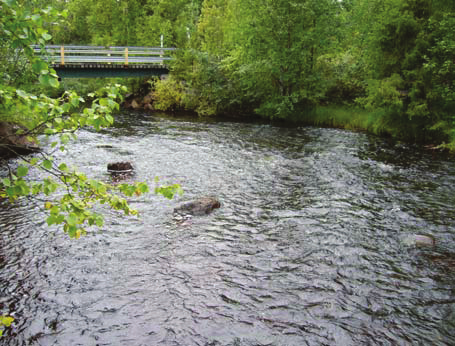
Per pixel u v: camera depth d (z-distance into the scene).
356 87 25.88
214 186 11.01
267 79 24.78
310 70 24.05
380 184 11.52
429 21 16.11
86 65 26.30
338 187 11.17
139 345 4.83
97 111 3.09
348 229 8.33
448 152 15.81
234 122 23.98
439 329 5.26
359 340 5.02
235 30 24.77
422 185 11.47
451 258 7.13
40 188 3.06
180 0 36.03
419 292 6.08
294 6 21.64
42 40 2.55
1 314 5.31
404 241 7.79
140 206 9.25
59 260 6.76
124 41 36.59
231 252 7.23
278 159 14.29
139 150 15.31
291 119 24.59
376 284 6.28
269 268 6.71
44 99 2.92
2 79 12.61
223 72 27.55
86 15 41.97
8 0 2.31
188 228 8.18
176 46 33.56
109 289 5.97
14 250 7.04
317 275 6.51
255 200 9.98
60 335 4.97
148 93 32.88
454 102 16.12
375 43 18.33
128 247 7.29
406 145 17.11
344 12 23.64
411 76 17.72
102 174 11.73
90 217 3.03
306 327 5.24
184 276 6.39
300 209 9.42
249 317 5.42
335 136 19.08
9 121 13.34
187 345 4.86
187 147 16.08
